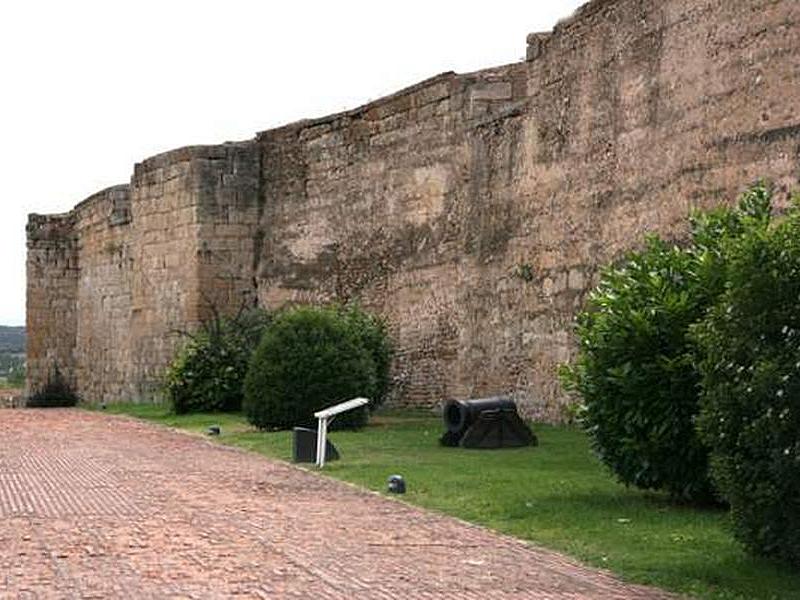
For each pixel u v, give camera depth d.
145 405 29.53
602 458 11.19
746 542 8.37
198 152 30.17
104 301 36.94
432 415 23.52
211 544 9.43
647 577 8.27
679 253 11.34
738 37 14.12
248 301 30.11
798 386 7.75
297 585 7.97
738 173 14.09
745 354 8.23
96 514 10.89
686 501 11.16
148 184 32.19
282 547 9.34
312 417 19.25
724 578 8.10
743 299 8.22
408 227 25.23
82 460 15.63
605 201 17.94
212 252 30.11
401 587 7.96
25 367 40.56
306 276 28.61
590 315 11.77
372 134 26.48
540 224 20.09
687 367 10.45
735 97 14.17
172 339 31.16
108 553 9.02
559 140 19.45
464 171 23.11
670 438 10.59
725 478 8.36
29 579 8.09
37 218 40.25
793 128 13.00
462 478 13.04
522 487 12.27
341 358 19.58
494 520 10.61
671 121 15.81
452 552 9.24
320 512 11.15
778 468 7.84
